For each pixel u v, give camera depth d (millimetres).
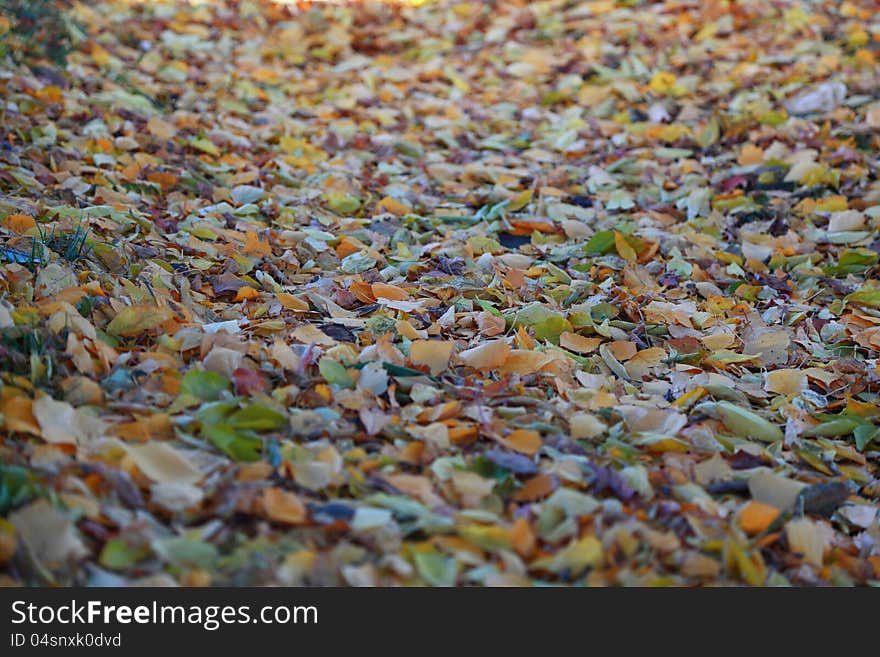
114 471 1890
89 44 3402
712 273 2592
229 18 4152
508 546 1884
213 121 3070
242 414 2002
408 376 2137
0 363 2025
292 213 2672
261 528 1873
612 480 1978
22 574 1814
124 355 2092
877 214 2758
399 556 1864
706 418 2162
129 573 1829
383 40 4227
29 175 2564
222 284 2361
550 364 2207
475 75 3838
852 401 2211
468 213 2799
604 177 2949
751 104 3305
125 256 2350
